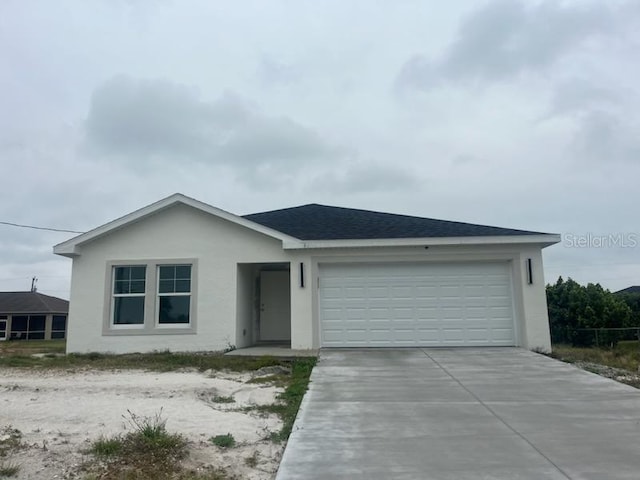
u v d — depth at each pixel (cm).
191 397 844
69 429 649
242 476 516
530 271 1391
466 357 1230
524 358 1209
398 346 1406
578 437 624
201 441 612
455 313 1412
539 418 712
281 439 631
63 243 1453
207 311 1436
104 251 1480
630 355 1359
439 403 800
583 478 495
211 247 1462
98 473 502
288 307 1686
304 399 829
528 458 552
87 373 1100
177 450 569
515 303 1398
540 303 1377
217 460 557
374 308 1426
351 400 822
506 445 596
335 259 1433
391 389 900
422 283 1427
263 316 1683
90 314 1456
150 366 1180
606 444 597
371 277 1438
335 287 1440
